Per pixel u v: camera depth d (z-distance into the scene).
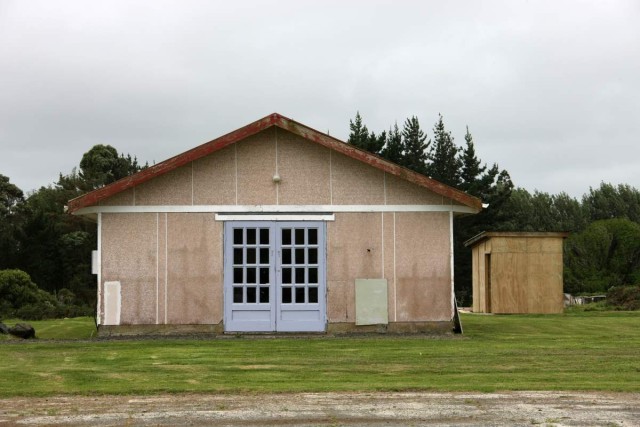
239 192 16.81
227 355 13.27
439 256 16.94
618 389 9.65
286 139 16.89
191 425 7.70
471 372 11.35
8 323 21.73
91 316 28.17
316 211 16.84
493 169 55.28
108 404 8.83
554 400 8.92
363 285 16.84
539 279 24.94
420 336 16.23
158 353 13.56
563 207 62.84
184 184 16.80
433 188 16.69
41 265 42.16
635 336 16.47
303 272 16.81
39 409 8.55
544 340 15.56
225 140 16.62
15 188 56.03
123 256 16.70
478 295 27.55
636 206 63.41
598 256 41.56
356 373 11.28
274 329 16.69
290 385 10.09
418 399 8.99
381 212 16.92
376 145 55.47
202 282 16.72
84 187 58.44
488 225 54.16
